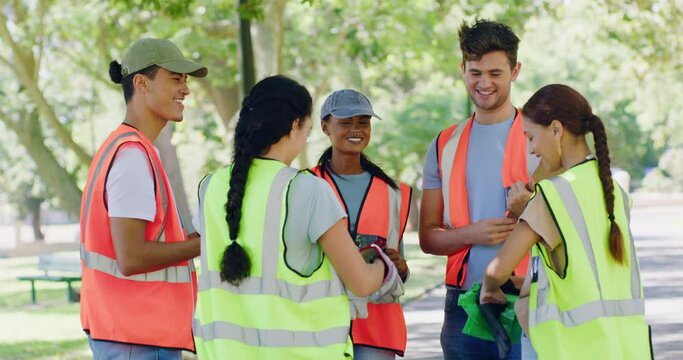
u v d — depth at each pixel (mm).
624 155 86938
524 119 6098
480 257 7074
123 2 19469
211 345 5793
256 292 5711
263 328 5688
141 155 6379
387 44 28656
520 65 7195
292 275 5695
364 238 7246
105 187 6359
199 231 6074
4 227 92312
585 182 5859
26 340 16578
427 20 27938
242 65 16109
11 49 25094
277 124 5770
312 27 30656
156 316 6461
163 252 6320
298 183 5711
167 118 6684
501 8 24969
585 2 27141
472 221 7184
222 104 30625
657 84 48750
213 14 26641
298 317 5691
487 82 7020
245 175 5762
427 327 17312
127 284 6449
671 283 24125
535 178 7012
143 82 6586
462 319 7152
